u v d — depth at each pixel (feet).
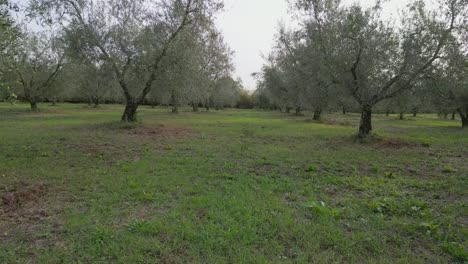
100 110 115.24
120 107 152.05
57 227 13.50
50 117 75.92
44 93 97.81
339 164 28.43
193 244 12.00
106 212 15.10
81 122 63.41
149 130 51.62
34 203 16.38
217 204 16.24
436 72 41.06
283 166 27.02
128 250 11.46
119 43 50.57
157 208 15.89
